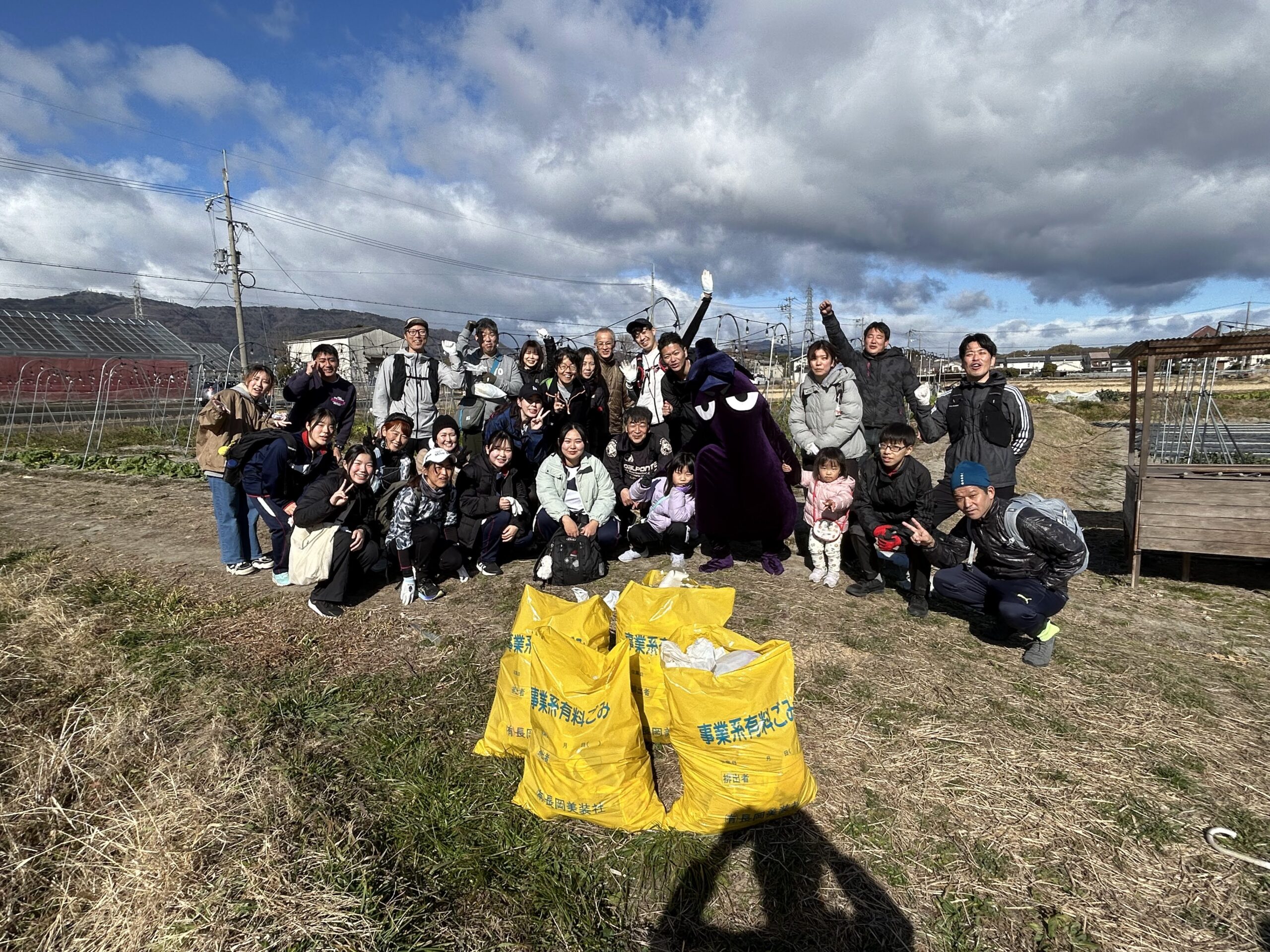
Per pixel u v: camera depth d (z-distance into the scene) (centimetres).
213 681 356
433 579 496
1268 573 557
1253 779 286
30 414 2159
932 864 239
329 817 257
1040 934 213
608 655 262
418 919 216
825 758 295
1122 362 620
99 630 422
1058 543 361
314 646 405
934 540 413
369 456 454
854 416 517
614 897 227
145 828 250
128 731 310
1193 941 210
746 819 247
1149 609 479
